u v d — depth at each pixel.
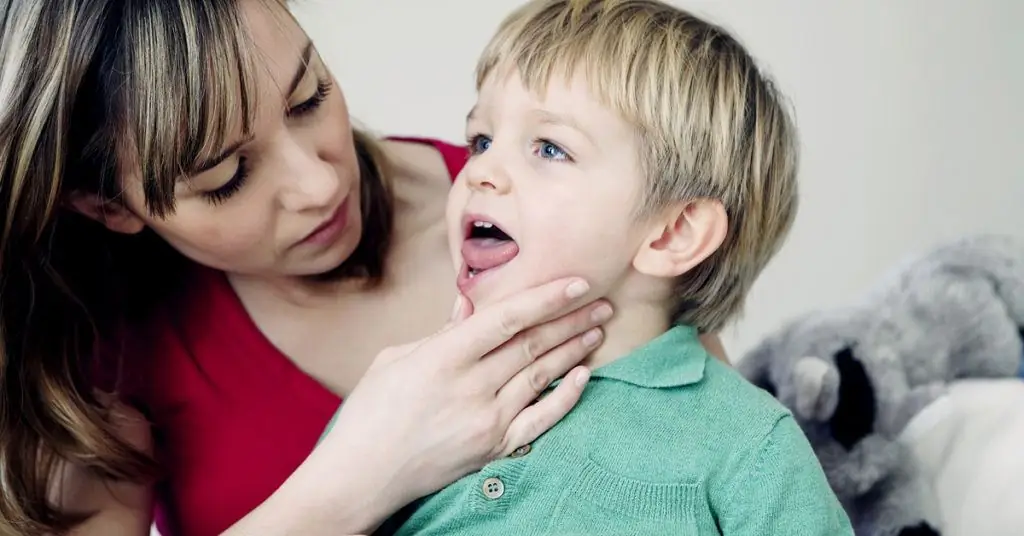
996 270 1.17
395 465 0.86
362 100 1.73
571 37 0.90
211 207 0.89
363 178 1.08
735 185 0.93
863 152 1.77
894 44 1.74
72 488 1.01
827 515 0.86
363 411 0.88
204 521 1.07
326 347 1.08
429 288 1.10
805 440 0.90
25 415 0.97
